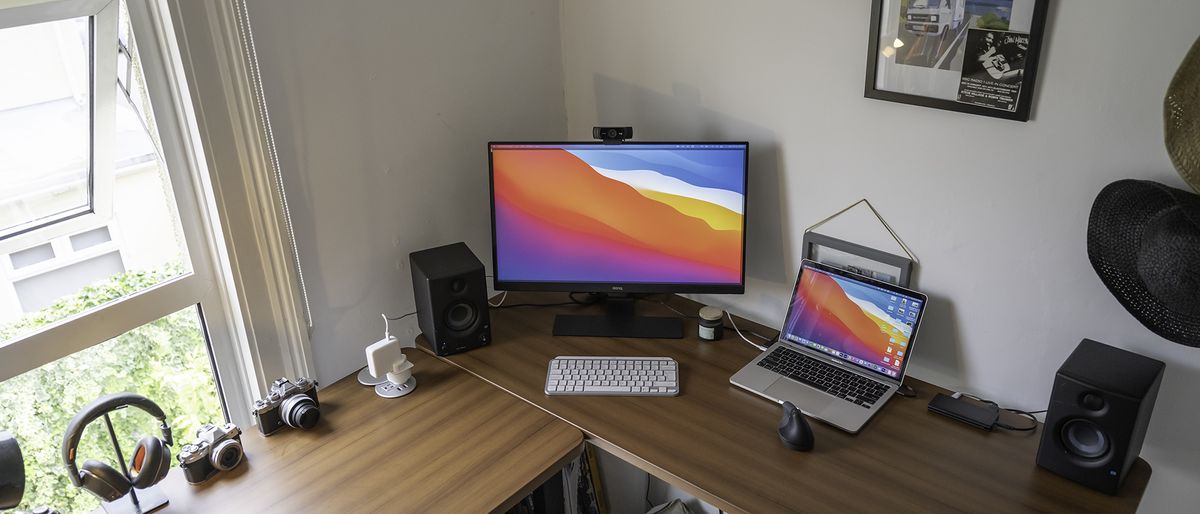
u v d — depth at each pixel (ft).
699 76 6.91
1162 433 5.45
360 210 6.70
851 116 6.10
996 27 5.19
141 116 5.52
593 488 8.92
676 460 5.50
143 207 5.69
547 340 7.04
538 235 6.98
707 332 6.91
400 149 6.84
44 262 5.25
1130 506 4.98
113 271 5.62
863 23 5.80
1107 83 4.95
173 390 6.17
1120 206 5.00
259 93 5.80
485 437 5.89
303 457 5.75
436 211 7.32
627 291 7.06
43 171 5.11
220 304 6.24
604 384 6.32
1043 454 5.26
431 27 6.73
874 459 5.47
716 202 6.64
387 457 5.72
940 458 5.46
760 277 7.18
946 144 5.71
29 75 4.88
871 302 6.27
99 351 5.66
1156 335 5.25
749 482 5.27
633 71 7.38
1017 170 5.46
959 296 6.03
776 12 6.22
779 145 6.61
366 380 6.61
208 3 5.39
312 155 6.24
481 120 7.40
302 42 5.95
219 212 5.81
